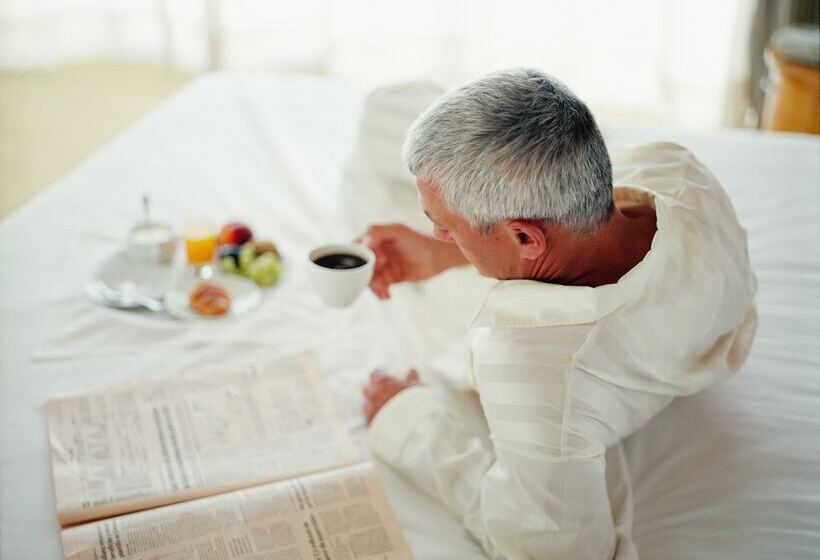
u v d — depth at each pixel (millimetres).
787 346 1398
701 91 3467
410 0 3623
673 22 3369
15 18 3668
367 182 1662
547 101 935
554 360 978
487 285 1479
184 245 1682
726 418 1259
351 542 1052
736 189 1841
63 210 1762
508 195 930
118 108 3545
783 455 1201
